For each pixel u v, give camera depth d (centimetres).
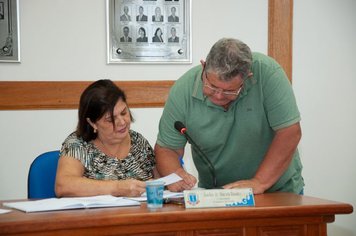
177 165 211
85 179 196
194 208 160
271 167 199
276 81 196
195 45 328
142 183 194
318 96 350
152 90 320
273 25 337
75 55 310
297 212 163
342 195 357
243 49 179
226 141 208
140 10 318
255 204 167
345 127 356
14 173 304
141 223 151
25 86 303
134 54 318
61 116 309
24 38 303
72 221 144
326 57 351
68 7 308
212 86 183
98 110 203
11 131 303
